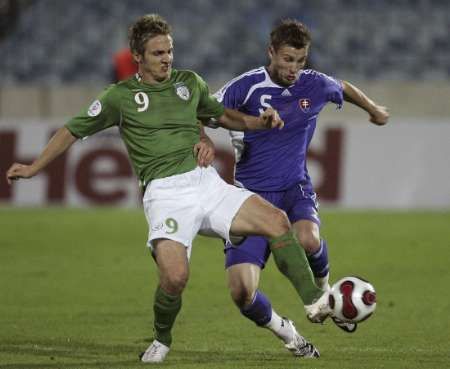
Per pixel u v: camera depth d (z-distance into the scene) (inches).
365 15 3400.6
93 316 1131.3
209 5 3444.9
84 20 3403.1
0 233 2014.0
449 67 3201.3
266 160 937.5
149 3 3437.5
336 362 835.4
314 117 952.9
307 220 920.9
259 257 877.8
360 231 2026.3
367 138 2397.9
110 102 820.6
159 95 824.3
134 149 828.6
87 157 2447.1
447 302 1221.1
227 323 1074.7
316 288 792.3
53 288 1354.6
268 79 936.3
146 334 1012.5
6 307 1198.3
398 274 1475.1
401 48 3334.2
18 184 2466.8
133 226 2128.4
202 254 1734.7
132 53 821.2
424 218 2247.8
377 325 1058.1
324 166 2394.2
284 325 859.4
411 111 2628.0
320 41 3324.3
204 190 822.5
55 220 2228.1
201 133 847.7
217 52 3304.6
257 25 3378.4
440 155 2411.4
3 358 872.9
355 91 991.6
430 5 3444.9
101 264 1598.2
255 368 800.9
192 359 858.1
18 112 2662.4
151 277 1461.6
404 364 823.7
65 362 848.9
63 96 2664.9
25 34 3361.2
